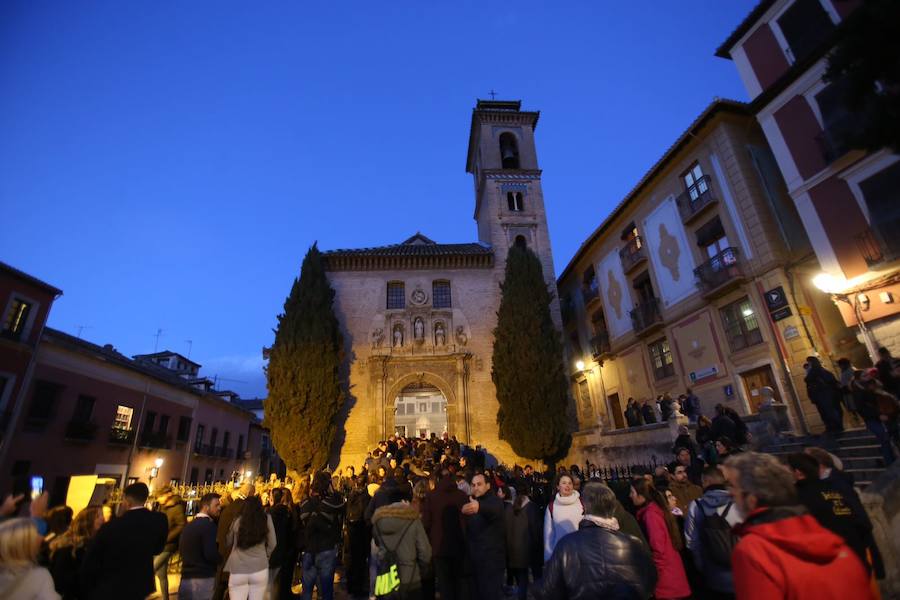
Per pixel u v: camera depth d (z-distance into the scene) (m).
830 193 15.06
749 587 2.04
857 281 14.20
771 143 16.95
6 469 18.92
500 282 27.72
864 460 9.70
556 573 3.18
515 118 35.25
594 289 29.92
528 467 13.42
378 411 24.98
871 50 7.25
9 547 3.56
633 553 3.15
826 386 11.73
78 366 23.05
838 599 1.92
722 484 4.59
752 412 17.61
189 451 32.12
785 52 16.59
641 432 17.02
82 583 4.50
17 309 20.16
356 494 9.17
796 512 2.21
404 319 27.41
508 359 23.86
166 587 7.46
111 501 10.55
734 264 18.06
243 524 5.48
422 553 5.50
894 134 7.48
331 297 26.17
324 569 6.98
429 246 31.73
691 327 20.72
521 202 31.84
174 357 44.88
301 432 21.83
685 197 21.12
